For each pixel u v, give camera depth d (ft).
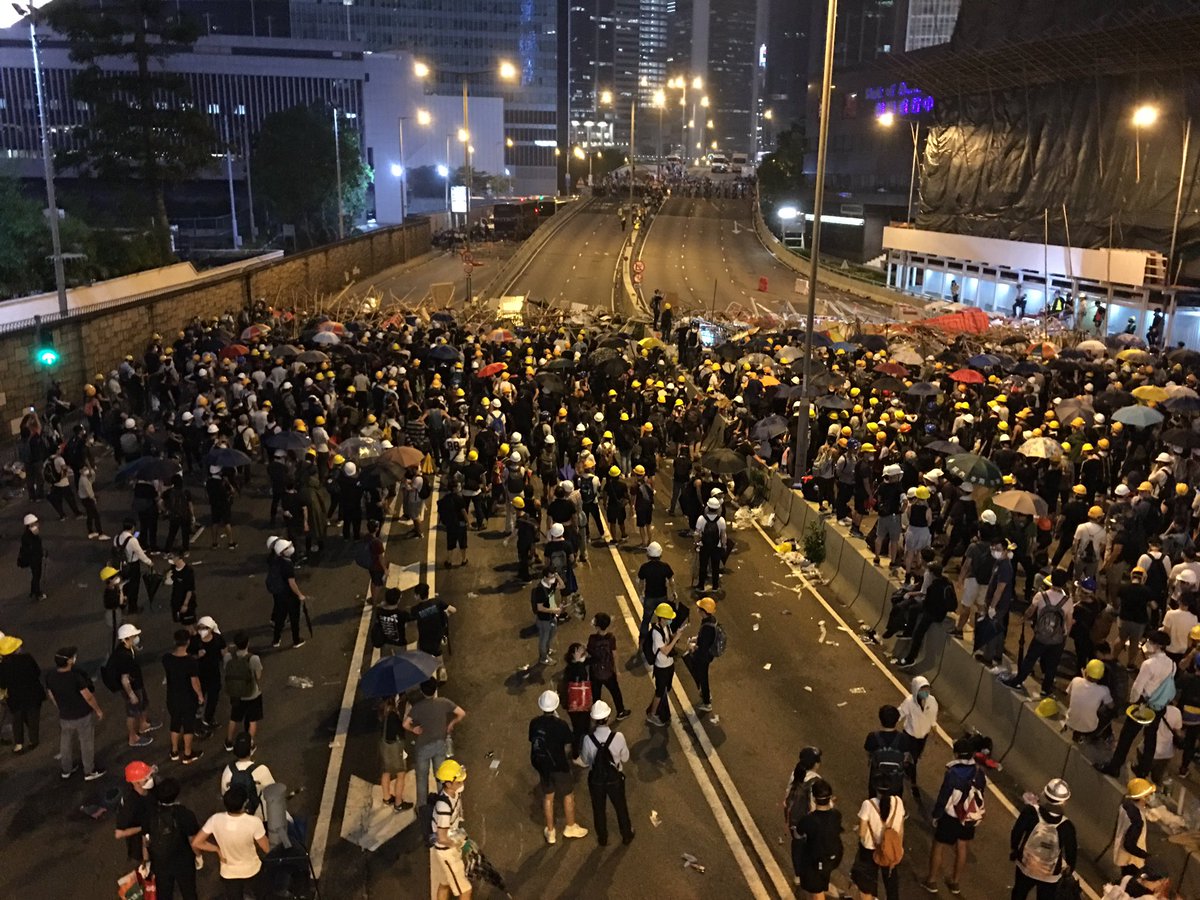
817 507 66.44
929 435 73.26
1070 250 160.15
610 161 563.07
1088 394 84.79
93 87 181.57
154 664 48.11
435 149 469.16
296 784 38.17
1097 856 33.96
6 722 42.88
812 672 48.19
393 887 32.45
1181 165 139.85
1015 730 40.19
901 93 285.43
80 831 35.37
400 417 81.87
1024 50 164.96
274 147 265.75
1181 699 37.52
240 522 69.46
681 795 37.81
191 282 132.98
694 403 86.02
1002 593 43.55
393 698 37.45
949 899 31.94
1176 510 54.08
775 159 360.48
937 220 209.87
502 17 557.74
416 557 62.90
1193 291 136.56
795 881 32.94
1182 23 135.64
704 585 58.75
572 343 111.96
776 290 198.18
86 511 65.87
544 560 61.72
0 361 86.28
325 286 185.78
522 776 38.93
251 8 514.68
